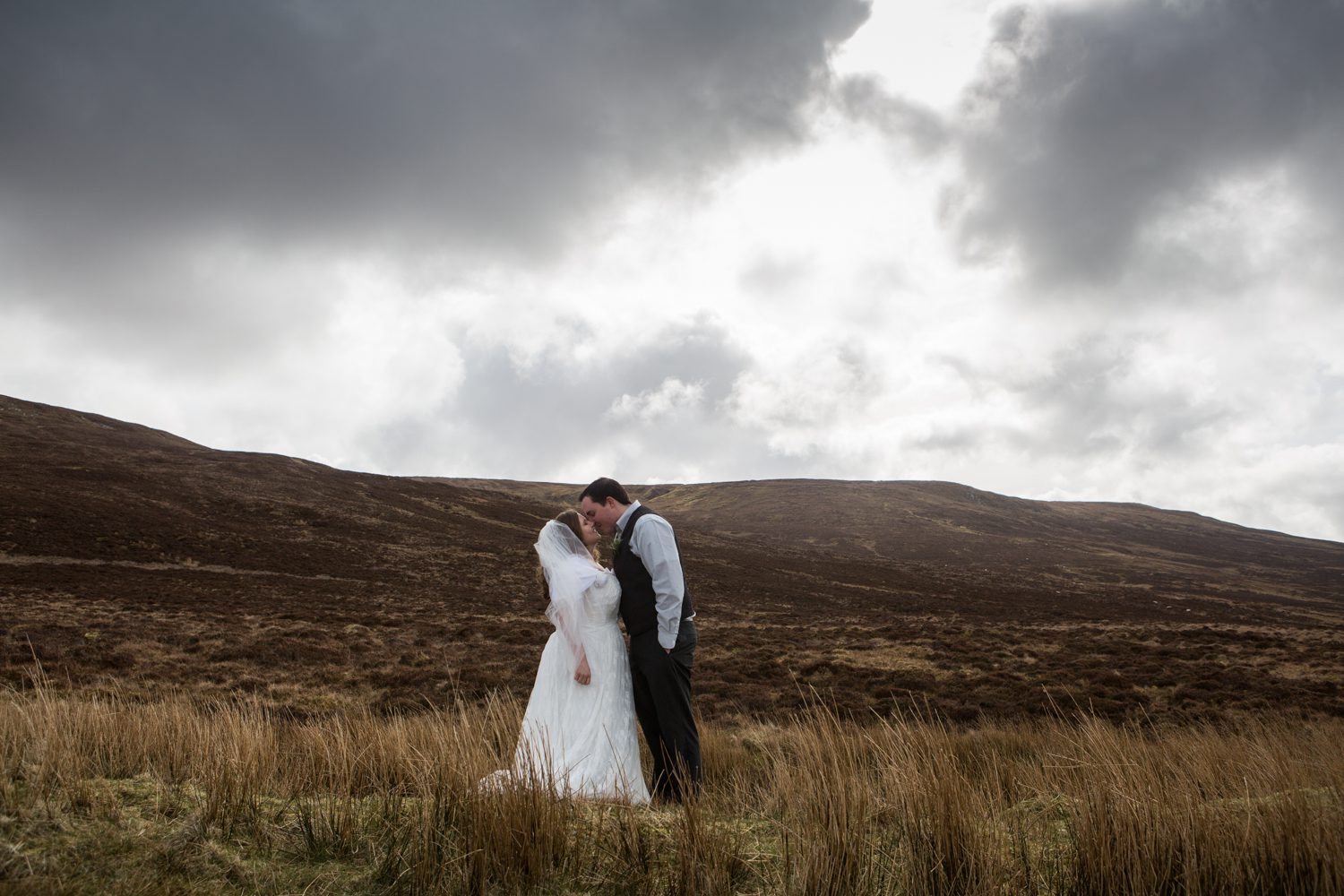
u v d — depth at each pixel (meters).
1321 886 2.45
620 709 4.24
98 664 14.52
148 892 2.18
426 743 4.17
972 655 20.08
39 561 31.48
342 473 70.94
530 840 2.64
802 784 3.52
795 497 115.19
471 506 69.25
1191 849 2.54
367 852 2.67
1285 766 4.46
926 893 2.56
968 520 104.50
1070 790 3.77
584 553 4.50
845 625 30.59
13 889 2.06
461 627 23.86
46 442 58.91
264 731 4.34
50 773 2.94
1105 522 118.56
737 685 15.45
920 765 3.43
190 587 29.83
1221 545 107.81
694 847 2.64
